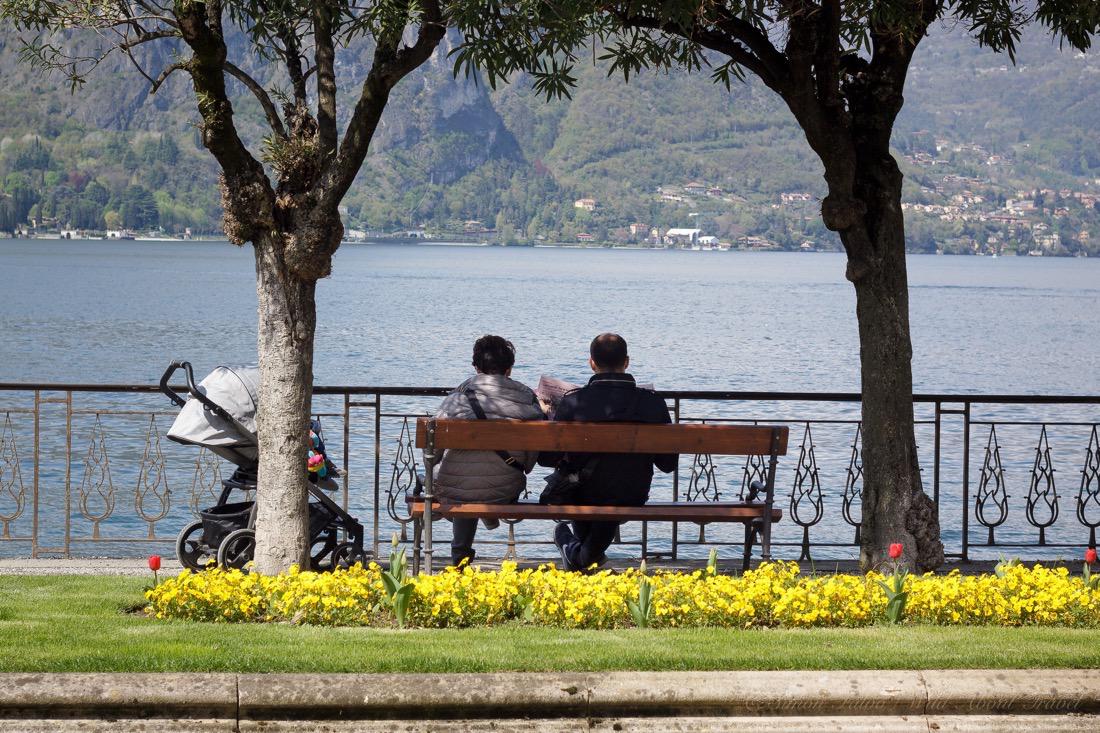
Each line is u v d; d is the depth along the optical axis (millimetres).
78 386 10094
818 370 48969
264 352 7980
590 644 6164
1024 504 21141
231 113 7598
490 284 130750
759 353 55656
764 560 8578
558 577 7309
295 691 5227
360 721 5246
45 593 7969
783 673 5461
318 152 7820
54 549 10289
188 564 9172
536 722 5270
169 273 149375
